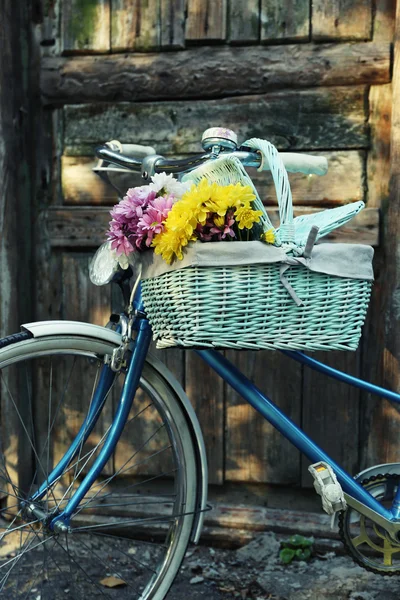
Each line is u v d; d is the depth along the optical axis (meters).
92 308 2.52
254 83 2.34
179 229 1.34
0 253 2.40
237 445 2.43
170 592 2.02
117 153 1.70
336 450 2.35
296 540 2.22
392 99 2.18
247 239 1.42
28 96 2.53
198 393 2.44
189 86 2.39
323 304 1.44
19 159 2.51
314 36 2.28
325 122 2.30
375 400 2.31
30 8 2.51
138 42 2.42
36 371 2.59
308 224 1.67
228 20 2.35
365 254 1.50
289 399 2.38
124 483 2.52
